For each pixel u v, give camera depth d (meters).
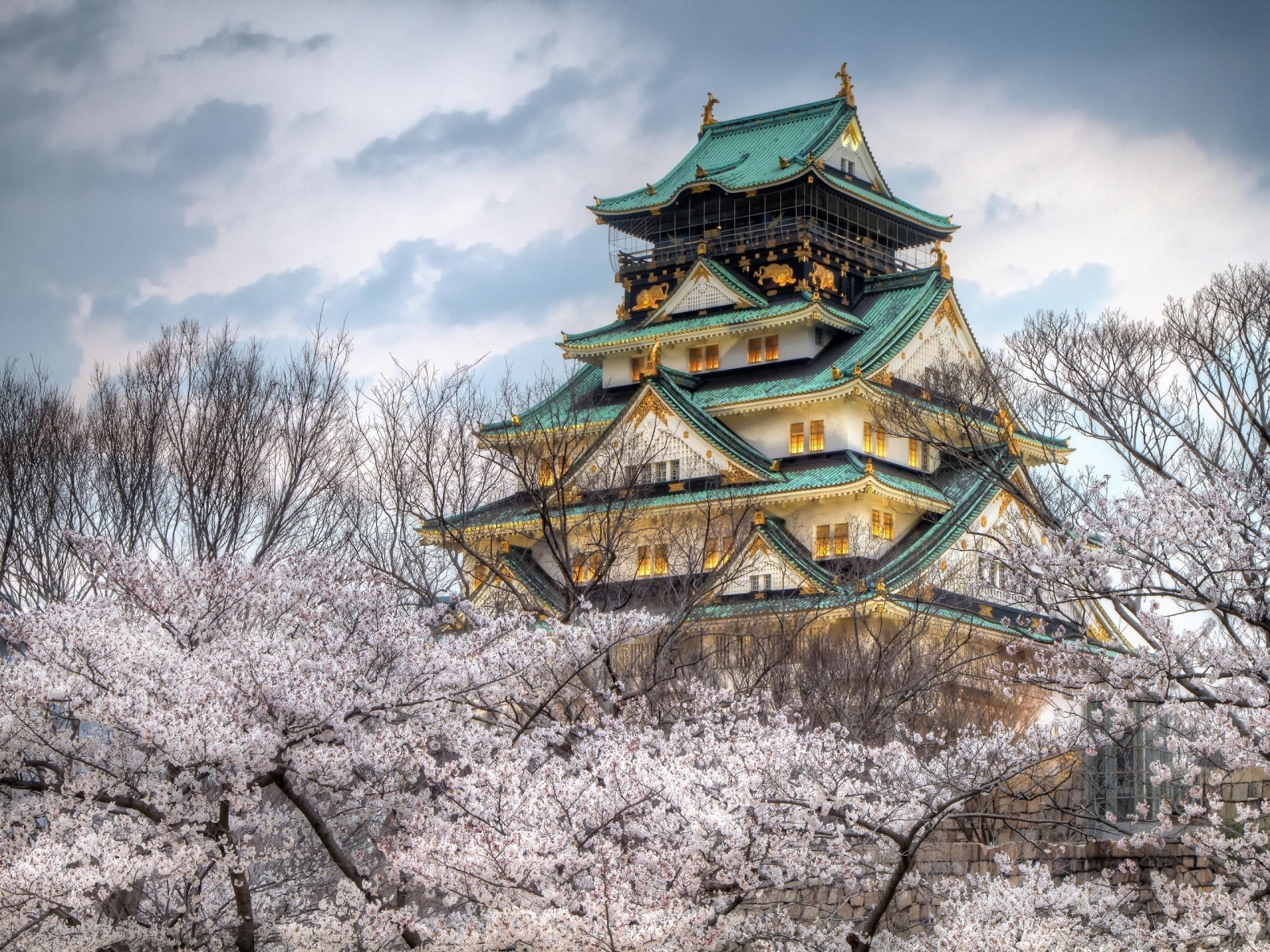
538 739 30.53
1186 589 28.20
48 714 27.22
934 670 52.25
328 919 26.33
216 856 26.94
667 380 79.06
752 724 29.47
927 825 26.89
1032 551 28.98
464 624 35.12
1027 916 26.05
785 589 70.38
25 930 26.45
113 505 54.03
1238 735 26.30
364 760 26.64
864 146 95.81
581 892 24.56
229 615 30.06
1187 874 32.72
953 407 68.69
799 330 85.12
